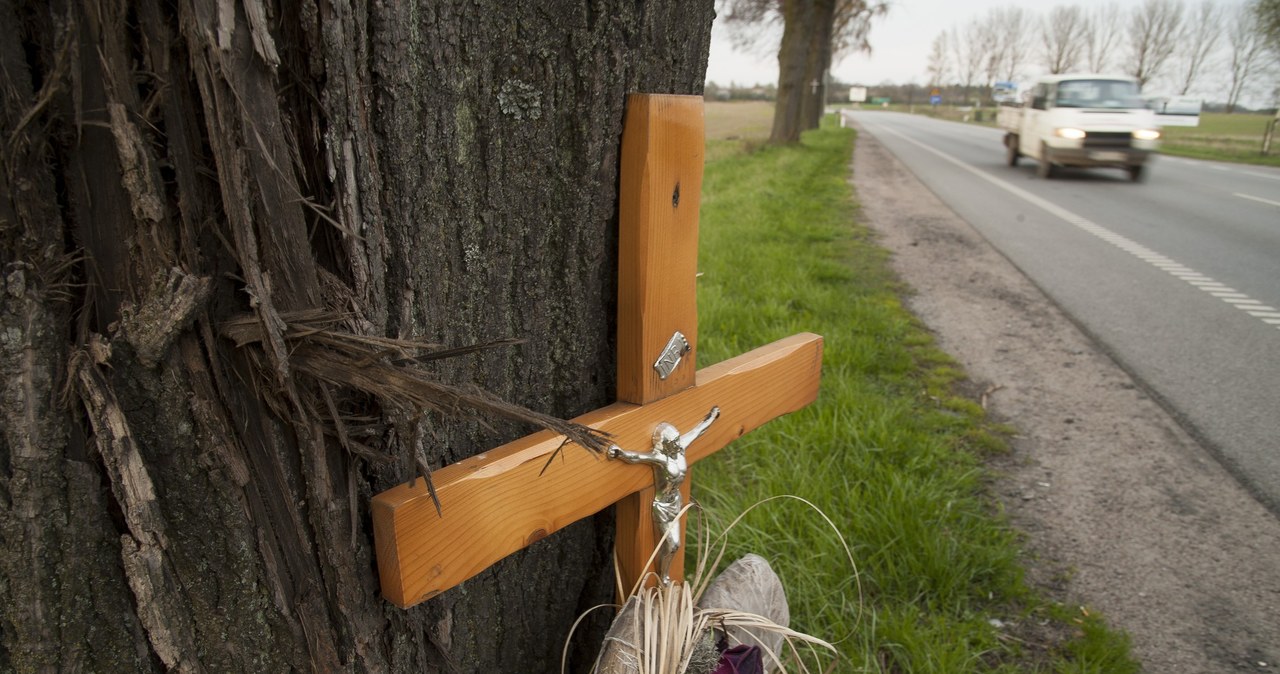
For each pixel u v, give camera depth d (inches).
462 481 43.5
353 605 43.5
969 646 96.5
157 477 36.3
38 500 33.8
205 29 32.3
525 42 45.6
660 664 50.8
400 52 39.5
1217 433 160.7
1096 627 99.8
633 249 52.1
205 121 34.0
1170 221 406.0
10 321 32.0
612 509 63.1
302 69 36.9
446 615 52.2
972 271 292.5
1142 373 192.4
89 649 36.7
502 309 50.5
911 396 173.2
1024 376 189.9
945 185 551.5
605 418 52.1
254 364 37.6
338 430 39.3
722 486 124.4
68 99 31.6
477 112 45.0
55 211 32.5
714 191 477.1
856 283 267.6
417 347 36.0
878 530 110.2
